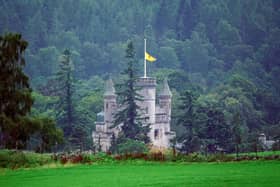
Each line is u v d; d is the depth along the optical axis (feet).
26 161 379.14
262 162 380.17
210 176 319.88
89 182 307.58
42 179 320.09
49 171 347.77
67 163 382.01
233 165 368.27
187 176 321.32
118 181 309.01
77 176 327.26
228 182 300.61
